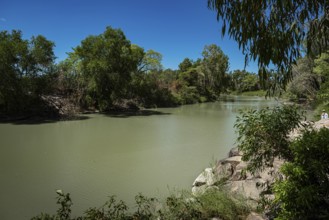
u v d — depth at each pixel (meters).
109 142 10.16
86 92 21.25
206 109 25.53
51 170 6.80
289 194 2.26
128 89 24.48
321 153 2.27
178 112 22.45
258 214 3.11
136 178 6.23
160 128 13.65
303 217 2.20
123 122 15.88
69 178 6.22
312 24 2.05
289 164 2.42
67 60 23.70
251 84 62.88
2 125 13.85
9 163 7.36
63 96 20.28
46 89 18.47
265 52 2.09
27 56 16.44
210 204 3.34
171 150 8.92
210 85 42.12
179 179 6.17
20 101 15.98
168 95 30.03
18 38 16.73
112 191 5.46
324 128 2.55
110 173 6.58
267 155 3.23
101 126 14.18
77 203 4.89
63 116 18.00
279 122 3.12
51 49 17.97
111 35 21.66
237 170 4.98
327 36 2.12
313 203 2.21
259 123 3.23
